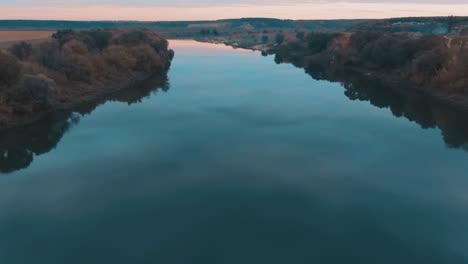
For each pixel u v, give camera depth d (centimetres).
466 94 6091
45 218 2984
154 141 4700
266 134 4988
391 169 3875
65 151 4369
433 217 2972
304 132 5078
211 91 7625
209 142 4678
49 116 5428
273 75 9681
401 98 6850
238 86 8162
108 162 4059
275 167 3941
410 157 4188
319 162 4066
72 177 3700
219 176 3731
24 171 3834
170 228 2866
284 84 8438
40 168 3906
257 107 6362
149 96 7138
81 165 3981
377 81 8350
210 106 6425
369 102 6719
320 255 2556
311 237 2752
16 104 5084
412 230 2809
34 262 2483
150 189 3462
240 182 3600
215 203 3219
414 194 3338
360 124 5444
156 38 11500
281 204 3200
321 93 7494
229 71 10288
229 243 2692
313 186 3516
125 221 2952
